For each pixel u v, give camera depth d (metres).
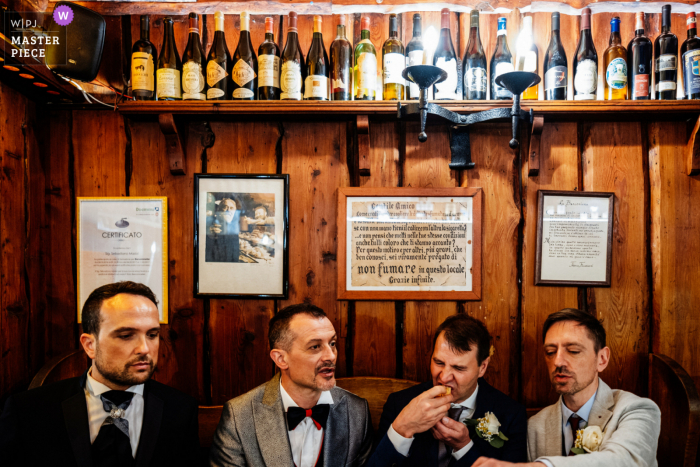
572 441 1.30
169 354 1.74
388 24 1.78
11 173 1.61
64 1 1.55
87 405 1.20
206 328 1.75
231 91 1.77
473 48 1.75
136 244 1.75
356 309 1.74
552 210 1.71
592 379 1.30
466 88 1.69
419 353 1.72
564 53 1.75
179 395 1.31
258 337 1.74
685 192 1.70
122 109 1.60
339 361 1.73
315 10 1.79
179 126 1.71
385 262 1.72
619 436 1.17
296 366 1.26
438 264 1.71
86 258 1.75
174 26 1.79
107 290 1.19
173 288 1.75
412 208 1.72
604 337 1.34
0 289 1.56
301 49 1.79
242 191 1.74
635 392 1.69
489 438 1.23
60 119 1.77
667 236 1.70
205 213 1.74
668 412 1.61
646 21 1.75
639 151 1.72
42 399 1.20
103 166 1.77
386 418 1.37
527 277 1.72
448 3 1.76
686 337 1.69
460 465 1.18
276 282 1.73
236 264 1.73
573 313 1.33
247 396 1.35
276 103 1.60
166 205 1.74
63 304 1.76
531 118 1.58
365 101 1.59
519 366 1.72
